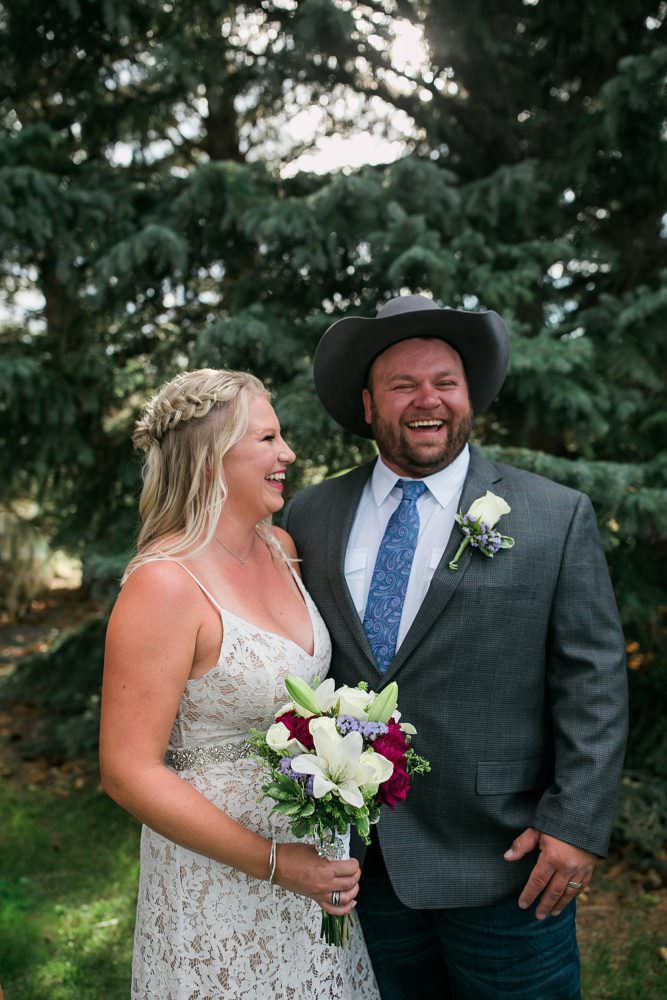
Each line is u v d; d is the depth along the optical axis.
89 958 3.28
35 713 5.71
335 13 4.01
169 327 4.83
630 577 4.14
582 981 3.10
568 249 4.14
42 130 4.39
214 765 1.96
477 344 2.39
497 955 2.12
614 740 2.06
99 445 4.86
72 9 4.14
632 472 3.69
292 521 2.54
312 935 2.03
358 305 4.35
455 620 2.13
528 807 2.14
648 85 3.86
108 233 4.40
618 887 3.74
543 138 4.72
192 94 4.66
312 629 2.19
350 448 4.14
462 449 2.37
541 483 2.30
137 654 1.84
